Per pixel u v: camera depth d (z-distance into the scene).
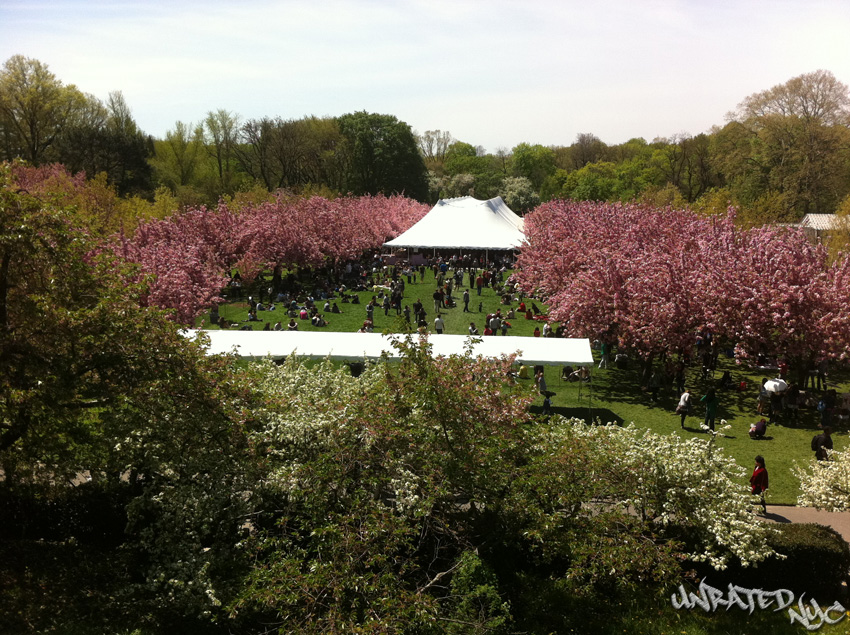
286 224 60.75
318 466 13.72
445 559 13.96
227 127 104.81
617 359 35.28
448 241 73.88
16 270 14.80
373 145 119.56
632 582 14.03
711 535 14.30
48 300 14.02
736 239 37.91
